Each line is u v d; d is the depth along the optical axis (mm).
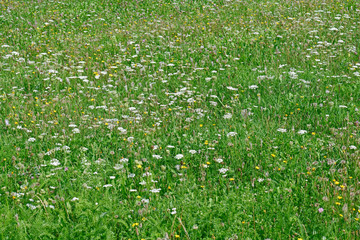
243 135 6051
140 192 4742
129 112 6863
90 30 13023
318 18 12516
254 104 7258
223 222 4148
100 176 5043
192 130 6332
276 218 4250
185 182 4906
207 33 11859
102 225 3912
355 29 11461
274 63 9008
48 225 3887
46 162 5285
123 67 9234
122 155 5633
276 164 5281
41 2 16828
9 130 6266
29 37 12086
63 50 10617
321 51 9539
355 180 4840
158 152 5664
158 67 9328
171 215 4273
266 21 12891
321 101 7152
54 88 8156
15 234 3764
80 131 6199
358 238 3900
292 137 5988
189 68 9125
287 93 7598
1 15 14484
